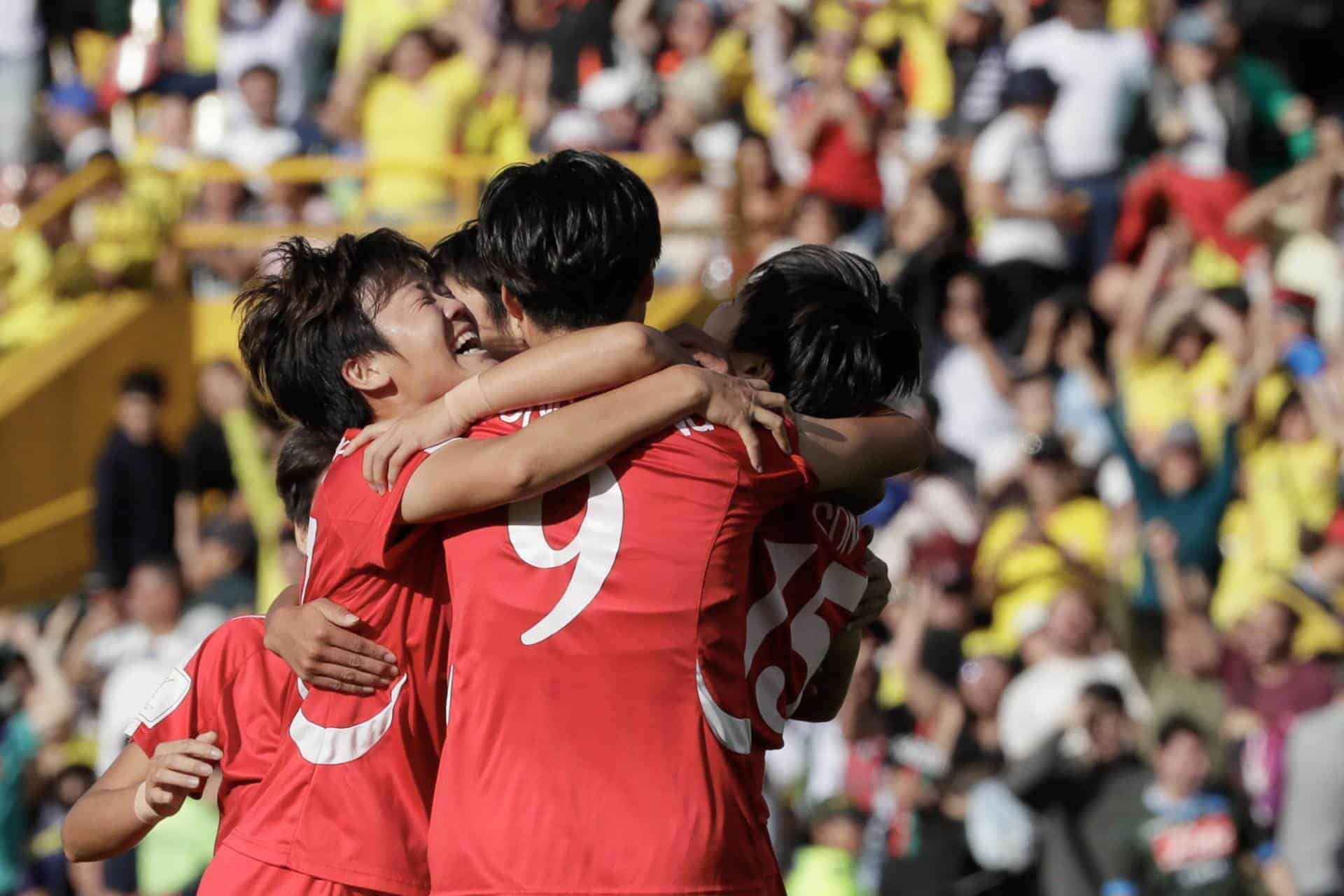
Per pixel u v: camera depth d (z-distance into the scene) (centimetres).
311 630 968
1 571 3403
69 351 3491
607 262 935
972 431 2923
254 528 2986
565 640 908
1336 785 2302
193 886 2452
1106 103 3278
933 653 2453
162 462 3262
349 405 1024
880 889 2297
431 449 934
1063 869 2255
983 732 2405
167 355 3572
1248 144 3647
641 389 912
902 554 2605
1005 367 2967
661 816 896
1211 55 3506
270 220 3609
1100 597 2586
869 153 3316
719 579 923
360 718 977
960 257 3048
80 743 2767
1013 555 2630
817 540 998
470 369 1017
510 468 897
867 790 2342
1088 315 2983
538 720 905
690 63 3603
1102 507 2717
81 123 4059
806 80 3634
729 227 3334
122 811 1037
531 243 931
